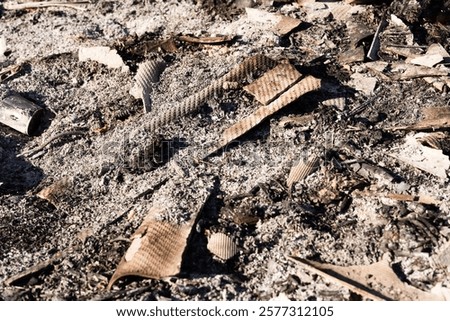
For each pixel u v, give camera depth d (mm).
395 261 604
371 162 664
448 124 682
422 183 647
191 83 735
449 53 756
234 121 705
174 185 661
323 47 764
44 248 644
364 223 628
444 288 586
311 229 626
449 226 617
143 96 730
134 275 604
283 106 698
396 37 766
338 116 695
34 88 770
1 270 630
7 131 743
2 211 671
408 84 723
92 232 647
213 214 642
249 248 622
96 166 691
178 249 614
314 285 596
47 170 707
